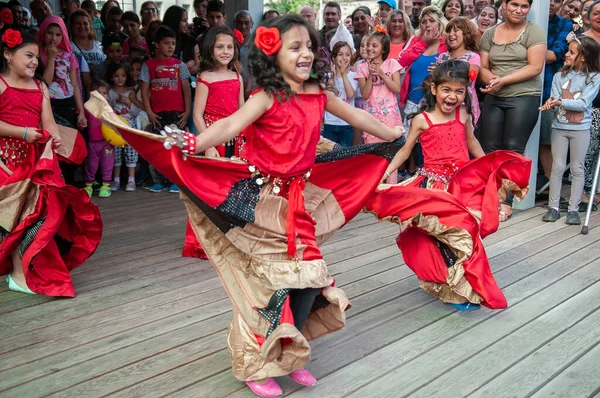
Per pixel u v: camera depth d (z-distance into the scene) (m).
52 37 5.72
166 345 3.12
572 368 2.94
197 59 7.12
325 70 2.59
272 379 2.71
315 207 2.77
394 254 4.59
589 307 3.65
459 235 3.40
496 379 2.83
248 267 2.62
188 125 6.57
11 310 3.53
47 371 2.85
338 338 3.23
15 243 3.60
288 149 2.53
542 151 6.26
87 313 3.50
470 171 3.68
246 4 7.59
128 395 2.67
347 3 16.91
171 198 6.32
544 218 5.53
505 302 3.42
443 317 3.50
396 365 2.95
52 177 3.59
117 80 6.43
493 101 5.60
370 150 2.83
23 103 3.73
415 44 6.06
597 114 5.94
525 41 5.39
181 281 4.00
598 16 5.62
